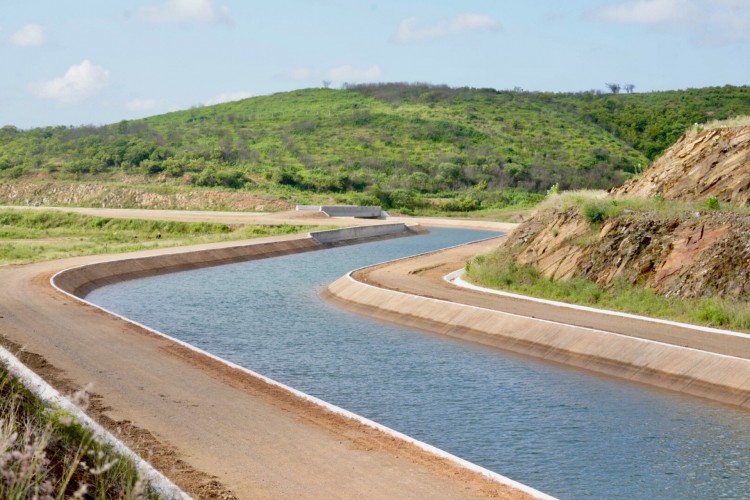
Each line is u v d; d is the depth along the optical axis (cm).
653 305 2834
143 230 7794
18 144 15300
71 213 8331
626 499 1357
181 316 3123
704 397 2017
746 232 2870
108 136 15575
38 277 3691
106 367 1955
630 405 1941
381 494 1185
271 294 3794
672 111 18212
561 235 3578
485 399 1975
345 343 2638
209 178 11700
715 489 1404
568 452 1591
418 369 2280
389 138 15638
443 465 1346
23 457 755
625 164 14962
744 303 2630
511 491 1230
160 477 1048
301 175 12362
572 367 2344
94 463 1029
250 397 1742
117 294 3747
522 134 16638
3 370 1380
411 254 6053
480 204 11900
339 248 6644
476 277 3772
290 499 1141
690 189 3609
